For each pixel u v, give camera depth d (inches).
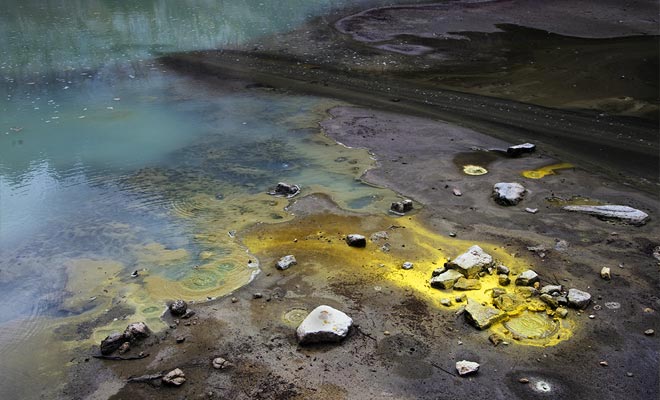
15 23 395.2
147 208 167.9
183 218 163.0
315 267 143.0
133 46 338.3
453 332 124.6
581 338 122.8
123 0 467.8
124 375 116.6
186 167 190.5
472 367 115.5
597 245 149.2
